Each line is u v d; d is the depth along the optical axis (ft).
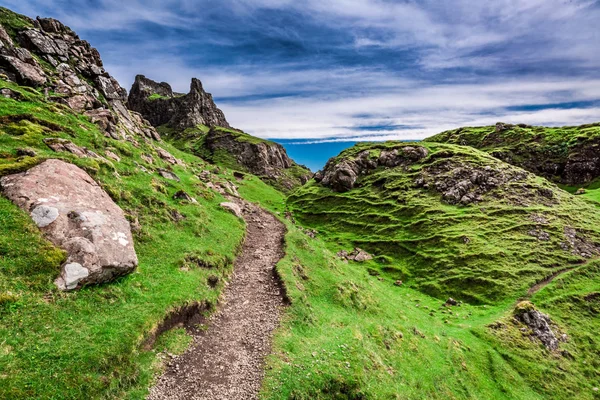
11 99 133.59
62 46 225.56
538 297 209.15
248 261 135.23
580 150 501.15
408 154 458.09
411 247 290.35
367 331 110.32
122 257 77.92
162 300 77.25
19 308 56.18
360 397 74.74
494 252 252.42
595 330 189.37
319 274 141.28
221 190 250.37
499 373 140.26
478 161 394.73
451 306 210.38
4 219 67.41
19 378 46.01
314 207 426.51
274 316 95.40
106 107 222.28
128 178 131.85
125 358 58.70
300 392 67.41
